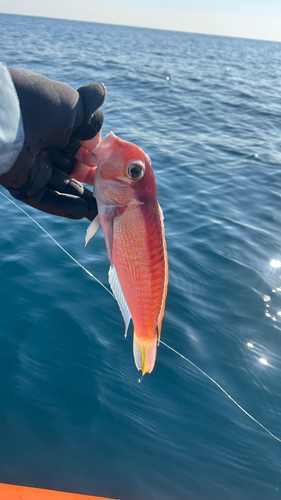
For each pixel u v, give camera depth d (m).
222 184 2.83
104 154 0.46
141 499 0.97
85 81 6.79
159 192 2.61
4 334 1.37
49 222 2.12
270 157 3.57
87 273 1.71
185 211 2.38
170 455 1.08
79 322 1.45
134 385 1.26
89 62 9.25
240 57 18.58
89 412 1.16
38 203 0.48
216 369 1.36
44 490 0.74
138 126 4.30
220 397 1.27
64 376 1.25
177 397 1.25
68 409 1.16
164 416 1.18
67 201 0.49
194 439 1.13
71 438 1.08
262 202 2.58
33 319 1.44
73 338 1.39
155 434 1.13
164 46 20.88
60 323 1.44
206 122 4.84
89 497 0.75
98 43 17.11
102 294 1.60
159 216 0.46
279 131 4.71
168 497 0.99
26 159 0.42
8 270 1.68
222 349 1.43
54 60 8.88
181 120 4.82
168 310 1.58
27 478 0.98
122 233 0.47
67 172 0.52
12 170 0.43
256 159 3.48
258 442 1.15
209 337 1.48
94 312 1.51
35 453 1.04
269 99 6.87
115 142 0.46
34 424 1.11
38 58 8.91
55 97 0.42
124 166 0.45
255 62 16.23
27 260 1.76
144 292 0.47
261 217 2.38
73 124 0.44
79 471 1.01
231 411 1.23
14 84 0.40
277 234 2.20
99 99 0.46
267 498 1.02
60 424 1.12
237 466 1.08
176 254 1.93
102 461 1.04
